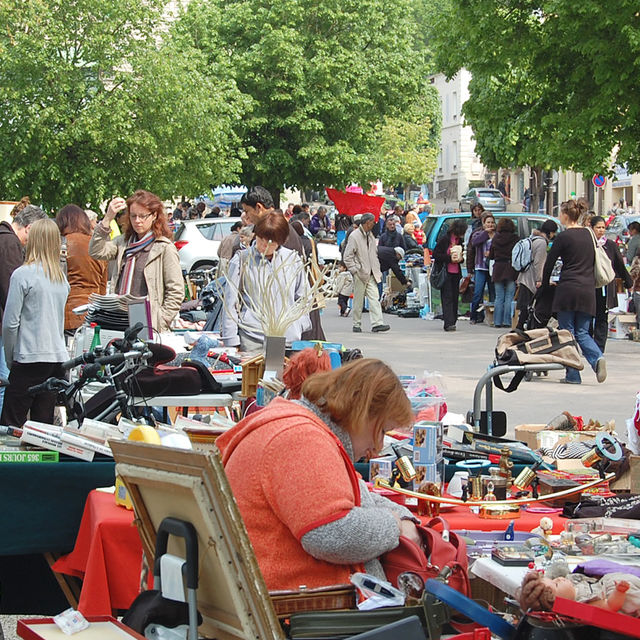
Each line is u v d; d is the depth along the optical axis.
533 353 8.69
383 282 31.77
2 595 7.10
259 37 49.50
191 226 35.78
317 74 49.53
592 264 16.77
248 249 9.74
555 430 8.36
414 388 8.05
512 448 7.38
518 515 6.25
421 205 63.81
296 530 4.59
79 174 33.47
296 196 81.94
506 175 92.62
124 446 4.66
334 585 4.72
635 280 23.50
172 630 4.63
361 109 51.47
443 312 25.16
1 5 31.83
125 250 11.00
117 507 6.06
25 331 10.02
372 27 50.84
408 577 4.89
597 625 4.38
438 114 87.00
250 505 4.67
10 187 33.16
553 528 6.07
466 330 25.39
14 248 11.25
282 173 50.97
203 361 9.97
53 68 32.31
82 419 7.81
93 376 7.70
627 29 22.19
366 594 4.66
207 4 49.41
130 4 33.19
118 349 7.89
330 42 49.78
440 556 5.07
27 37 32.00
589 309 16.67
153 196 10.97
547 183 57.97
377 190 56.94
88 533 6.23
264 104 49.53
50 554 6.65
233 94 42.22
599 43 23.08
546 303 17.81
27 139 32.56
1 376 11.70
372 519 4.66
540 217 29.14
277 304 8.59
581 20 23.22
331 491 4.60
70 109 33.00
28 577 7.12
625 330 23.80
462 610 4.57
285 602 4.62
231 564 4.23
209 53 48.72
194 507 4.36
